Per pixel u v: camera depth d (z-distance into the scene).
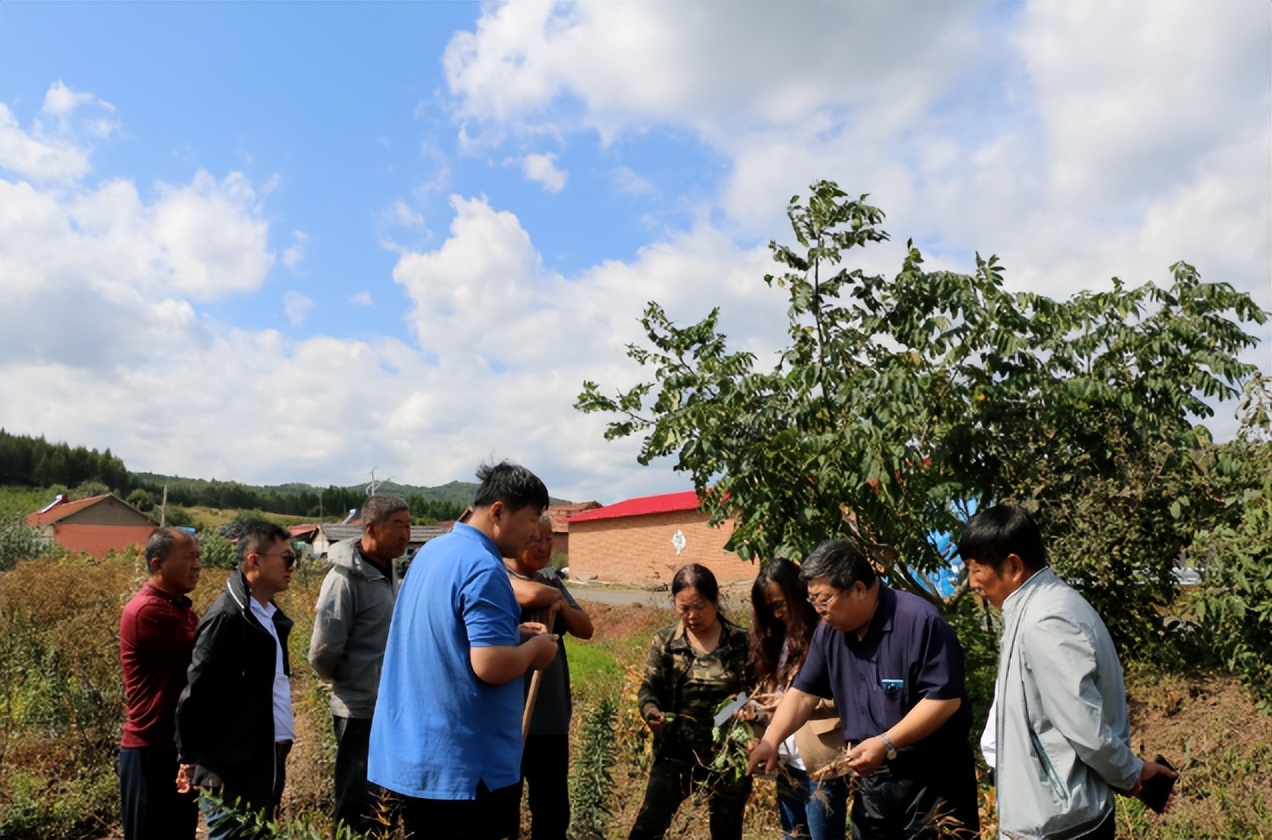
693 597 4.64
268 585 4.98
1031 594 3.20
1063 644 3.01
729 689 4.69
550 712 4.55
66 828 6.14
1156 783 3.09
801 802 4.61
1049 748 3.07
